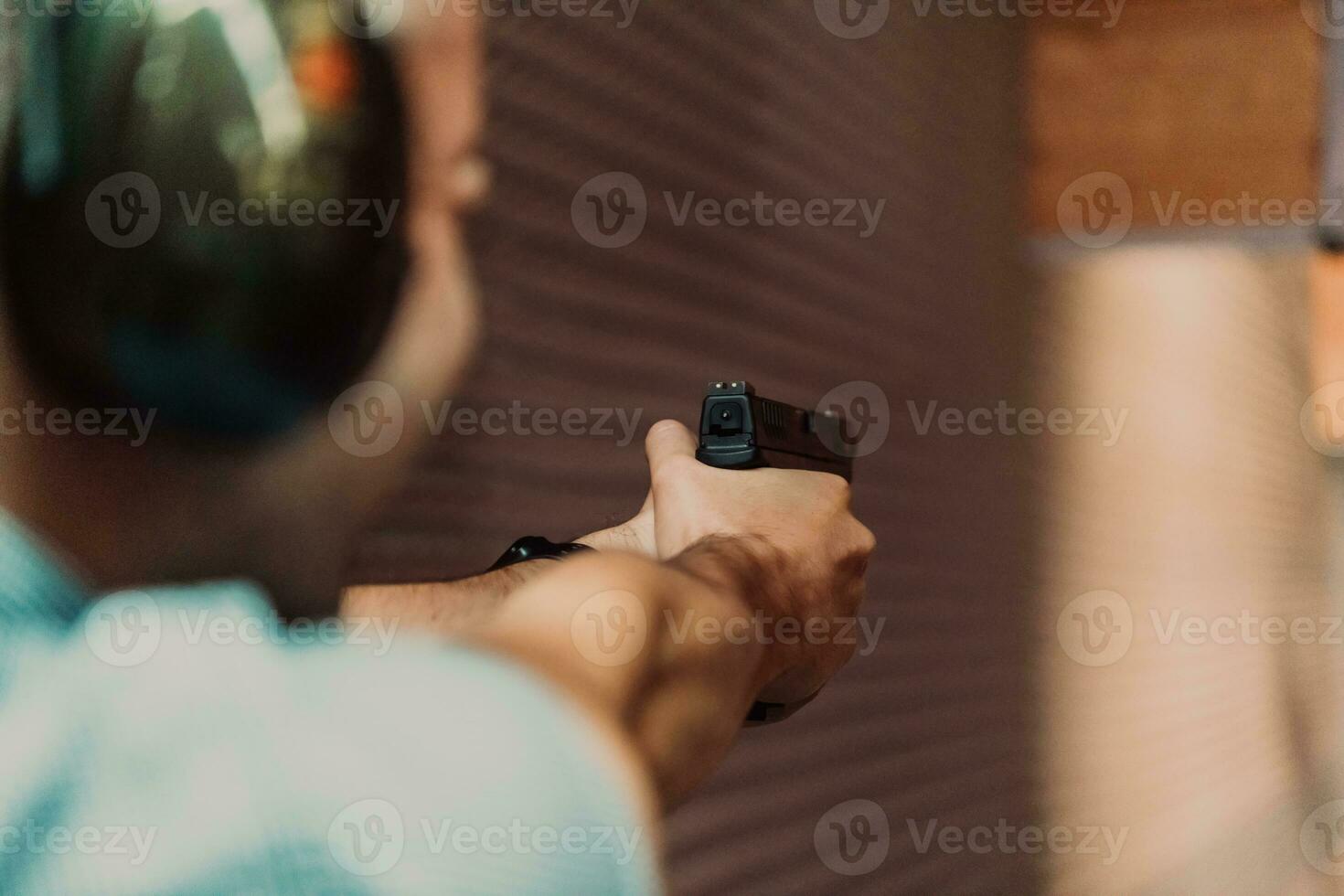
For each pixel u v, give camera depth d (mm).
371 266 324
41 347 308
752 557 610
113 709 308
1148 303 5105
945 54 3598
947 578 3508
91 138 307
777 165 2738
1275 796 6508
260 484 318
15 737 302
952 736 3459
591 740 342
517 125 1894
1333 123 2451
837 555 677
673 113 2363
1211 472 5895
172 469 312
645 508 792
